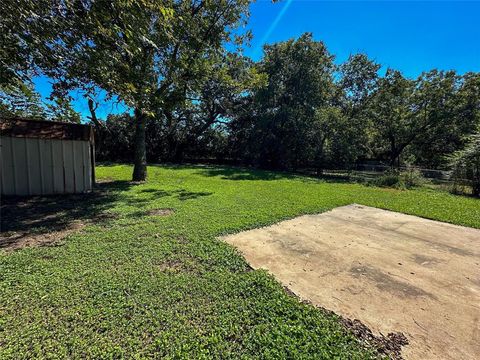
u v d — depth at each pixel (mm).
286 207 7004
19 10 3119
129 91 5047
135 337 2084
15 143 7477
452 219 6293
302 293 2891
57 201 7125
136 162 11312
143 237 4383
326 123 17219
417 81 19297
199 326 2250
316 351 2018
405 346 2115
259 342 2082
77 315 2305
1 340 1992
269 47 19281
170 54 9539
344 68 19969
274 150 20156
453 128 18969
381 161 26031
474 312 2605
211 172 16391
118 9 3695
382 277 3312
